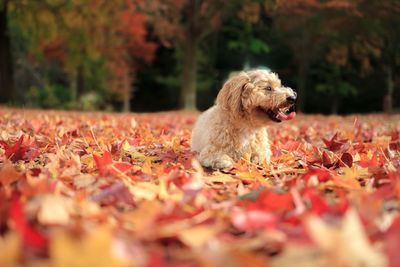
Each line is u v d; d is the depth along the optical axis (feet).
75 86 117.80
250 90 12.91
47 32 71.97
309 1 72.79
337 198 6.72
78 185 6.93
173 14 84.33
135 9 91.09
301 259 3.39
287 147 14.16
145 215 4.75
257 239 4.06
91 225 4.56
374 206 5.22
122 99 125.18
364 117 56.29
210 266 3.39
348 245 3.41
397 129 26.14
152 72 134.51
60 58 96.37
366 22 77.51
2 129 18.88
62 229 4.11
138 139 14.92
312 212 4.94
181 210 5.14
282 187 7.32
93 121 27.76
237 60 123.65
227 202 5.99
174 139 15.92
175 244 4.27
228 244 4.07
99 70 102.63
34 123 22.30
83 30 74.28
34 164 10.56
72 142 14.15
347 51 93.71
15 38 89.04
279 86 13.98
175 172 7.18
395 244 3.48
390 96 95.30
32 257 3.51
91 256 3.13
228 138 12.75
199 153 13.84
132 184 7.12
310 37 93.35
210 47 122.01
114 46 96.37
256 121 13.05
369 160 9.89
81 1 70.33
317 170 8.01
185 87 83.05
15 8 69.31
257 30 108.88
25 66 108.99
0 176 6.91
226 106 13.00
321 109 130.00
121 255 3.41
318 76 122.52
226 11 81.25
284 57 119.24
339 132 20.75
